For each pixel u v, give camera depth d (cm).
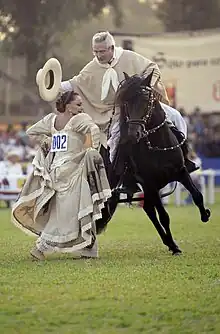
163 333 1453
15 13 6562
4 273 2044
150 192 2447
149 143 2395
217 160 6612
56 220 2283
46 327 1495
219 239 2920
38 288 1825
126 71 2530
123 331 1470
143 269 2092
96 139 2288
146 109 2341
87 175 2270
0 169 4866
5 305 1656
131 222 3772
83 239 2261
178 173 2470
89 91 2544
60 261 2267
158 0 8469
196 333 1452
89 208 2250
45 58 6756
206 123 6975
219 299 1697
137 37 5897
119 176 2430
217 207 4806
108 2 7006
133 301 1681
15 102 8106
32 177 2309
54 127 2344
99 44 2512
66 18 6669
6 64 7188
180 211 4500
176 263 2217
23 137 6331
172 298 1708
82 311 1602
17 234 3238
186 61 6062
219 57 6025
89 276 1978
